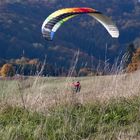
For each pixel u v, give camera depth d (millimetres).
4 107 16703
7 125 15188
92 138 14344
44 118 15844
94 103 17047
